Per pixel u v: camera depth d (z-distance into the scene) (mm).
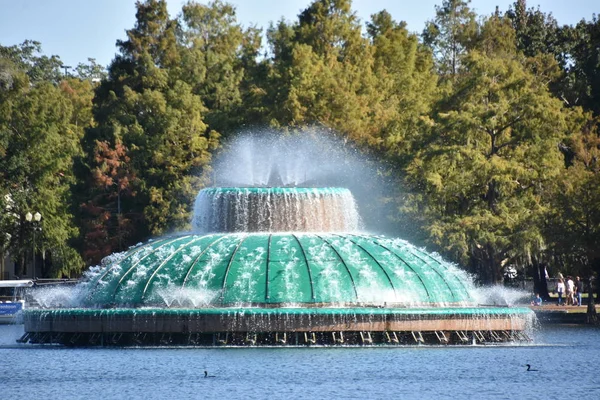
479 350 59406
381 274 62906
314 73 118438
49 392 47094
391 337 59656
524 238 96938
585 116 110500
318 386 47781
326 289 61250
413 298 62688
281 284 61250
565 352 59844
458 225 98500
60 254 125250
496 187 102812
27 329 63156
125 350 58750
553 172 101625
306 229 66625
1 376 51250
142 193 117562
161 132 119312
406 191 102688
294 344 58969
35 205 126125
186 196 115188
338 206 67812
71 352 58781
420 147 104500
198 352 57281
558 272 104188
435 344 60438
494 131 105688
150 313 59438
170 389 47281
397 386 47969
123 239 118625
